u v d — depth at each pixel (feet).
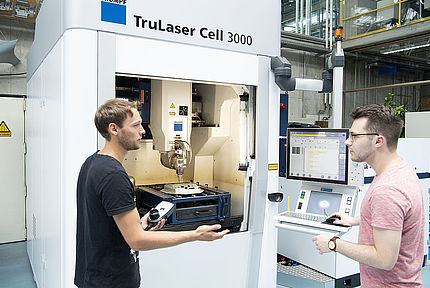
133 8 5.76
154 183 8.61
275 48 7.46
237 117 7.84
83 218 4.52
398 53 23.36
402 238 3.96
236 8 6.82
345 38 22.15
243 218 7.44
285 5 23.48
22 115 13.92
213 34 6.55
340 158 6.28
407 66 23.54
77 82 5.40
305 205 6.68
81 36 5.39
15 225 13.99
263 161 7.32
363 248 4.00
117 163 4.25
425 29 17.98
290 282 9.76
